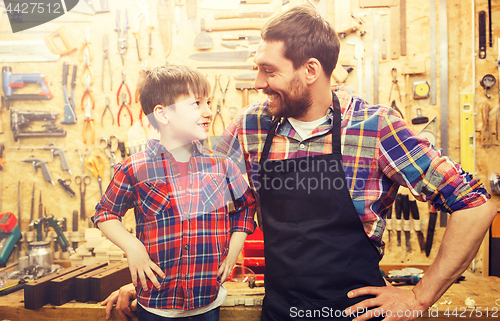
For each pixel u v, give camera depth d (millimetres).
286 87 985
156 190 1063
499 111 2154
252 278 1599
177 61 2316
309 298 977
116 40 2326
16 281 1832
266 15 2281
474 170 2162
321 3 2252
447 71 2184
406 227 2176
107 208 1101
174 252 1052
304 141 1060
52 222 2137
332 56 1002
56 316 1429
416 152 975
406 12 2211
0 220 2146
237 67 2299
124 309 1312
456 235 958
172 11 2301
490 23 2146
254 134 1137
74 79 2328
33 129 2369
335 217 991
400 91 2240
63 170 2359
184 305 1051
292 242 1003
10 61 2344
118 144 2307
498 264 1889
